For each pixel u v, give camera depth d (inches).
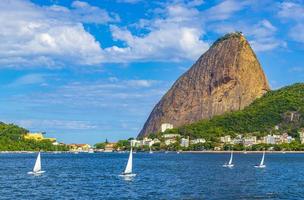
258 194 4606.3
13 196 4493.1
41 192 4813.0
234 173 7642.7
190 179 6378.0
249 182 5920.3
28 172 7613.2
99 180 6245.1
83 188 5201.8
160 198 4333.2
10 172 7810.0
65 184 5664.4
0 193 4717.0
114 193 4722.0
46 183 5792.3
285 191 4869.6
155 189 5064.0
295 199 4259.4
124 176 6968.5
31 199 4288.9
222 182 5910.4
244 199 4259.4
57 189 5098.4
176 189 5059.1
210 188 5157.5
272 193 4690.0
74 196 4503.0
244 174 7406.5
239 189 5059.1
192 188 5162.4
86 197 4439.0
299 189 5073.8
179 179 6373.0
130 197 4419.3
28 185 5526.6
